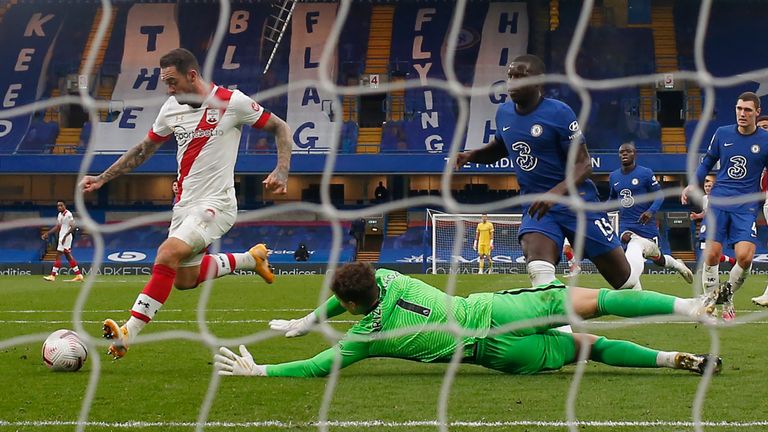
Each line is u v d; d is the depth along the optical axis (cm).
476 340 967
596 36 5762
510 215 4384
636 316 955
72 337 1049
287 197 5619
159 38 5950
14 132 5591
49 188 5612
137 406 820
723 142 1532
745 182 1522
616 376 968
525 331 968
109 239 5391
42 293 2598
